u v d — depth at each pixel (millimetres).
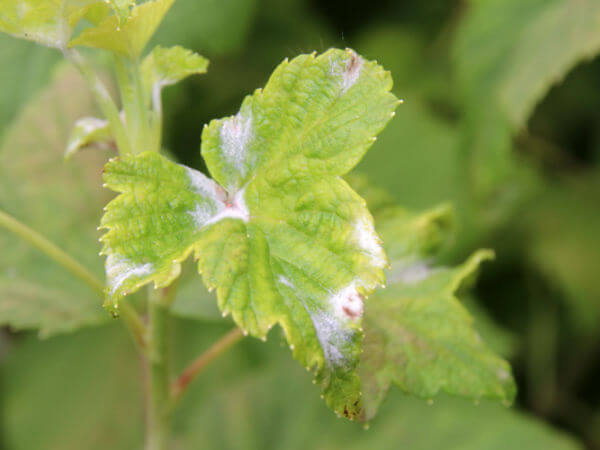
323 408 303
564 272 367
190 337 346
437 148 366
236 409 309
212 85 355
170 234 151
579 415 375
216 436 304
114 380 351
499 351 323
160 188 153
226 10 278
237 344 343
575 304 365
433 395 176
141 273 146
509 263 381
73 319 206
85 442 335
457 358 179
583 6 268
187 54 171
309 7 398
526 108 269
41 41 160
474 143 282
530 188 373
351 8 419
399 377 177
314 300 145
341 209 148
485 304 387
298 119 152
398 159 369
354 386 143
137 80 164
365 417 173
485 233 352
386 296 190
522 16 280
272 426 302
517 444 273
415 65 403
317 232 149
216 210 155
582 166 389
